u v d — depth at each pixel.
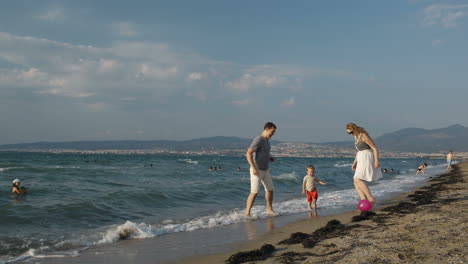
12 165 36.84
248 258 4.51
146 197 11.35
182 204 10.99
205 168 39.09
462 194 10.11
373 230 5.61
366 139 7.55
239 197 13.12
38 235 6.47
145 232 6.47
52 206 8.96
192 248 5.45
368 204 7.46
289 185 18.19
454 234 4.71
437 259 3.69
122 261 4.78
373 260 3.85
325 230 5.95
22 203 9.39
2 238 6.12
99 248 5.55
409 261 3.70
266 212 8.88
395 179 23.17
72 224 7.61
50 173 23.62
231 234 6.48
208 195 13.12
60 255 5.12
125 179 20.81
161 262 4.71
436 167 49.31
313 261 4.09
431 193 11.38
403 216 6.81
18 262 4.79
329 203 10.73
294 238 5.47
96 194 12.00
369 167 7.54
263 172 8.38
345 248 4.54
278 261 4.26
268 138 8.41
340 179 23.42
